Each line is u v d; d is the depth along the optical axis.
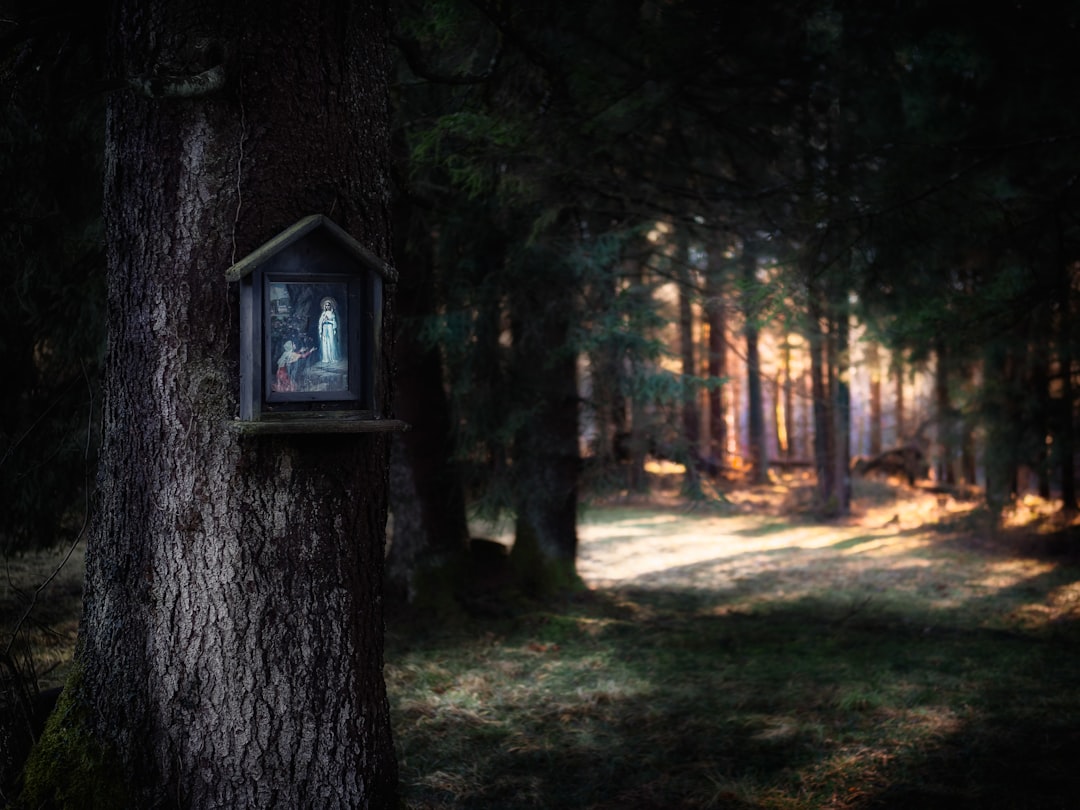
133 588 3.01
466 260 8.71
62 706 3.09
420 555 9.33
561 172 6.22
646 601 11.11
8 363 5.67
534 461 10.49
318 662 3.02
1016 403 13.99
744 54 5.71
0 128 4.48
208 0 2.85
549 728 6.09
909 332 8.13
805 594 11.52
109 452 3.07
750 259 9.42
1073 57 5.37
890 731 5.95
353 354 3.00
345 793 3.06
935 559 13.45
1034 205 6.30
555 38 5.34
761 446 23.39
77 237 5.37
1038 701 6.52
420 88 6.50
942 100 6.25
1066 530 13.56
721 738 5.90
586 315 9.59
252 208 2.90
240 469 2.91
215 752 2.95
